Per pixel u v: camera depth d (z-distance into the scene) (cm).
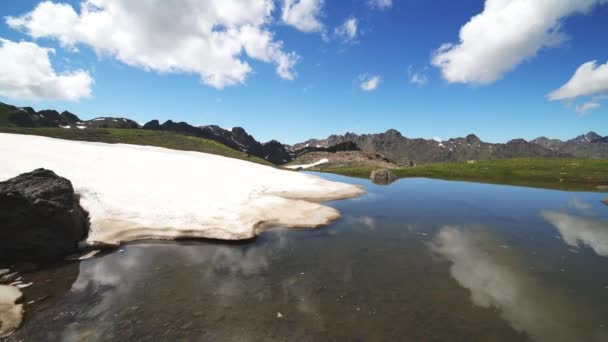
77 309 1386
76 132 14438
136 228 2409
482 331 1288
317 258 2100
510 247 2419
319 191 5034
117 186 3312
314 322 1334
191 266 1908
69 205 2111
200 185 4047
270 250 2238
